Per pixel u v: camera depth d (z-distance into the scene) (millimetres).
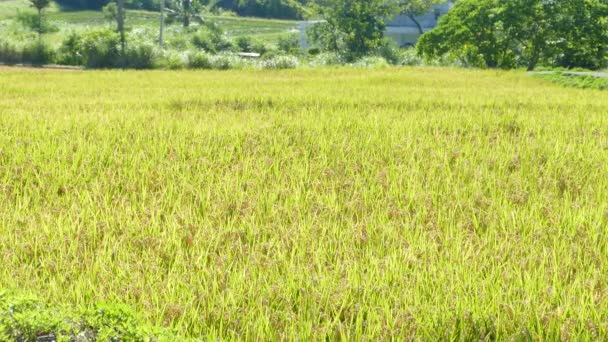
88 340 4621
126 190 9938
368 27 80438
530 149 13094
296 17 150500
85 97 21781
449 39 66938
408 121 16078
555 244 7648
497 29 65438
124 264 6809
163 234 7723
